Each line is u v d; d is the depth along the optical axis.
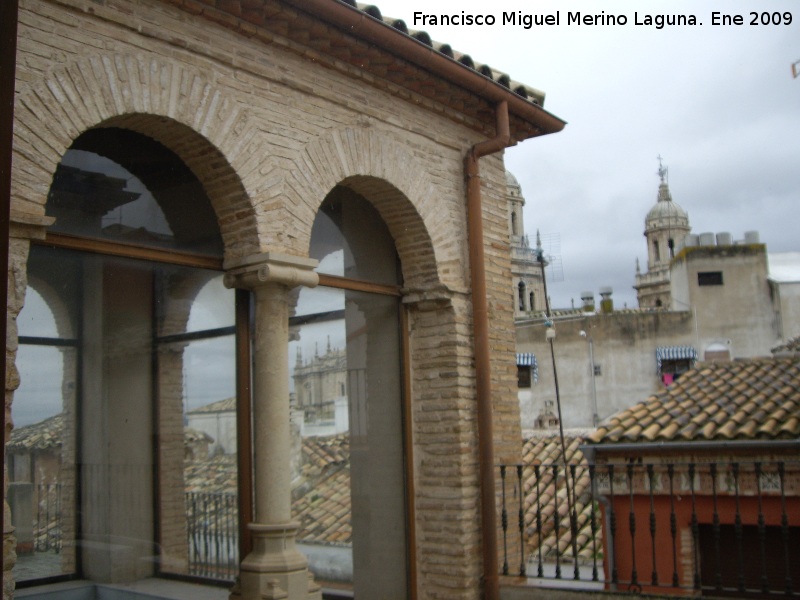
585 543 9.73
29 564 5.66
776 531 7.77
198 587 6.36
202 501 6.44
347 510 7.34
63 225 5.67
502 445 8.30
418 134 7.85
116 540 6.13
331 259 7.47
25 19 5.03
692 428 8.18
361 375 7.64
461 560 7.55
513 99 8.39
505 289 8.71
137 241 6.05
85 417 6.00
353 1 6.61
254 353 6.68
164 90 5.73
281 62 6.56
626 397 31.83
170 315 6.40
